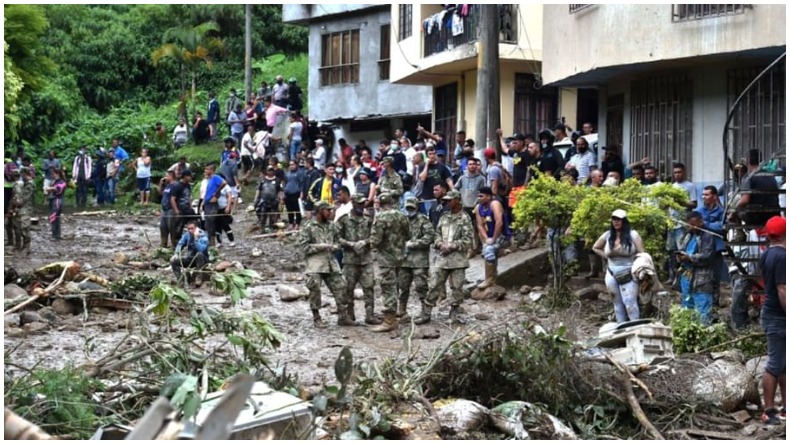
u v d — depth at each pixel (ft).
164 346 27.73
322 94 108.27
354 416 24.09
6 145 124.36
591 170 59.98
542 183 51.11
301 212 81.00
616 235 44.52
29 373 26.84
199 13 155.22
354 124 108.37
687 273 43.55
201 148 122.93
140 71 154.30
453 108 91.20
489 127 64.80
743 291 41.22
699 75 58.90
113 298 47.39
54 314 45.29
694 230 43.52
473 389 29.63
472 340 29.81
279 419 20.74
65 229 86.17
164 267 63.77
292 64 149.89
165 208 71.61
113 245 76.38
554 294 50.67
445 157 73.92
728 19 53.52
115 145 115.24
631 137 63.98
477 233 61.52
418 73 88.89
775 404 31.37
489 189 53.52
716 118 57.88
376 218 46.06
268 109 107.24
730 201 44.19
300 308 51.34
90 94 150.82
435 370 29.71
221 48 148.36
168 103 152.05
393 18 93.97
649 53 57.47
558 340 29.17
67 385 24.63
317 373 35.68
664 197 48.42
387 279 45.57
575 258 51.42
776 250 29.30
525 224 51.13
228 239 75.77
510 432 26.43
